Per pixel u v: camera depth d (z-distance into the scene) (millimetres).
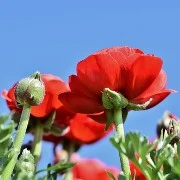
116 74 637
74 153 854
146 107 650
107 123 634
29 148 739
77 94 649
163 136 617
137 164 551
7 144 533
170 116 744
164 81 648
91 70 639
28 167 580
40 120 727
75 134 836
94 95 648
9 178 551
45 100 717
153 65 632
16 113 707
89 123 833
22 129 583
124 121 635
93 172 828
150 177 562
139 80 636
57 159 831
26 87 592
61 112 734
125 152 540
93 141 847
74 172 834
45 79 719
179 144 562
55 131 747
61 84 721
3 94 729
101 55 633
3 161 550
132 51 656
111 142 537
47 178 587
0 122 521
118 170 824
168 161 568
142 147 540
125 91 639
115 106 629
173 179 571
